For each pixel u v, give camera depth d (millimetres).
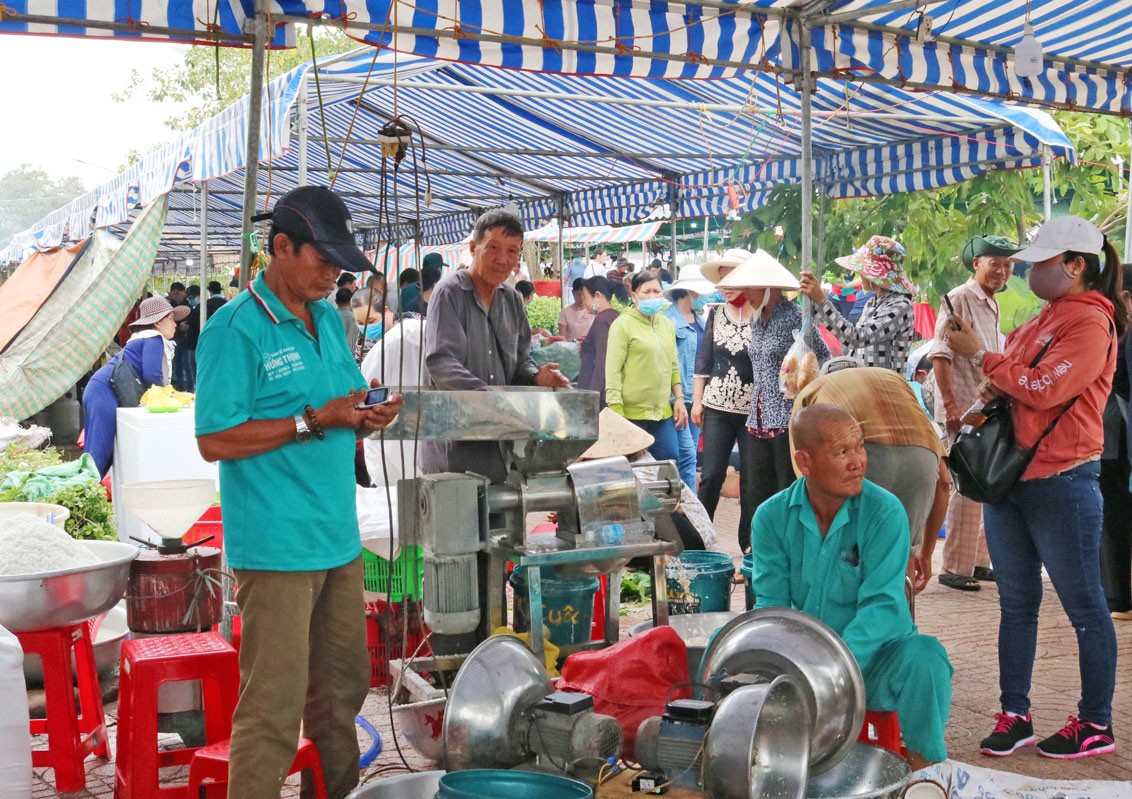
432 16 4305
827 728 3172
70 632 3932
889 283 5824
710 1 4918
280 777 3096
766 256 6703
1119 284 4160
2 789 3178
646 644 3574
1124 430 5785
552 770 3248
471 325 4582
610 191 13617
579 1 4609
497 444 4535
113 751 4270
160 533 4602
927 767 3244
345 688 3422
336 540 3236
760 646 3279
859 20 5461
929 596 6586
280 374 3137
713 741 2852
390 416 3270
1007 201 12859
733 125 9898
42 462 6715
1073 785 3570
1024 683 4105
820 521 3613
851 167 10359
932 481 4086
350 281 10320
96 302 9844
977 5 5484
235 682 3650
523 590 4410
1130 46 6281
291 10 4078
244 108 7320
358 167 13500
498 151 11070
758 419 6699
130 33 3885
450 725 3293
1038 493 4016
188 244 24719
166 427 6820
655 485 4246
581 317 13047
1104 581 6086
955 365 6184
